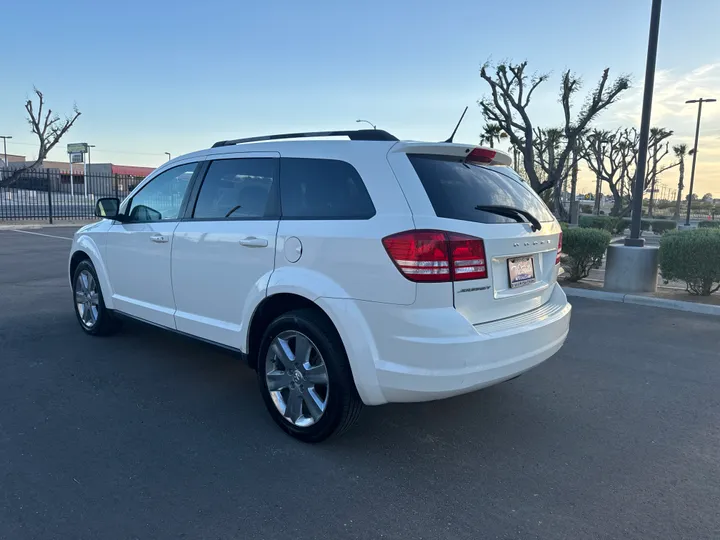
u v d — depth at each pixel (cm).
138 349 545
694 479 322
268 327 369
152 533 262
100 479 308
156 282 470
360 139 359
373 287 312
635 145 3578
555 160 2711
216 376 475
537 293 374
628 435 379
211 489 301
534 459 342
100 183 3431
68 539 256
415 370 302
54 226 2280
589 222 2677
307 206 357
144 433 365
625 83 1820
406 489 305
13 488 296
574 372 510
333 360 331
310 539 261
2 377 461
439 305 302
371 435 371
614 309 798
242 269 385
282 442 358
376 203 323
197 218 434
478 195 343
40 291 829
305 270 344
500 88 1989
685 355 567
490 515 283
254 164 398
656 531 271
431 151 340
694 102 3391
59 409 400
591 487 311
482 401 436
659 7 878
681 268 833
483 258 318
